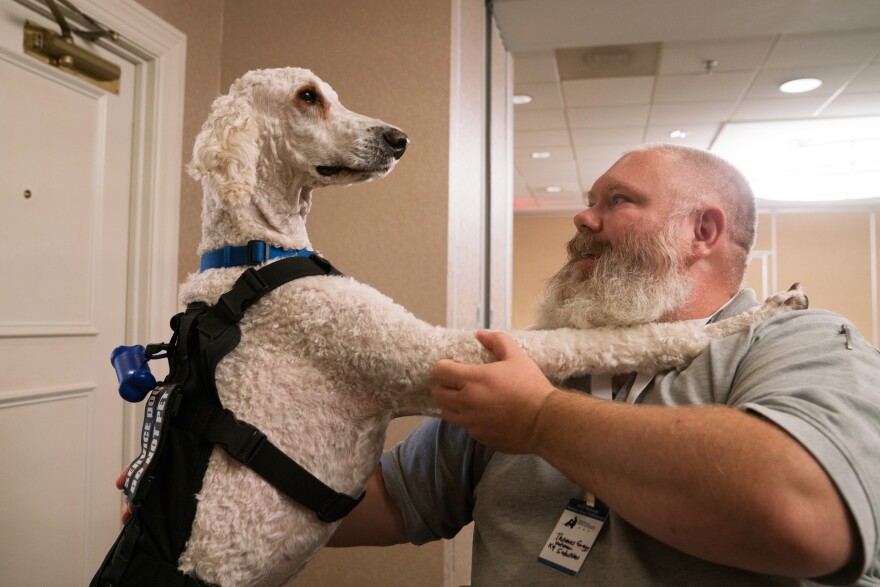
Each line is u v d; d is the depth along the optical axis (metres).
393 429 2.20
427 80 2.30
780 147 5.53
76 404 1.78
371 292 0.98
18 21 1.60
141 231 1.99
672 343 0.87
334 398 0.90
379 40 2.35
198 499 0.80
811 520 0.53
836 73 3.74
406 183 2.29
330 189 2.35
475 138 2.65
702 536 0.58
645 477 0.61
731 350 0.82
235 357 0.88
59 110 1.72
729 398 0.77
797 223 7.91
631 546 0.75
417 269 2.27
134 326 1.96
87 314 1.82
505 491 0.88
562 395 0.73
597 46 3.27
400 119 2.31
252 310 0.91
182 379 0.85
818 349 0.71
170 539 0.79
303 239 1.15
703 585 0.70
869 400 0.61
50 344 1.71
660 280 0.95
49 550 1.69
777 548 0.54
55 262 1.71
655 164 1.01
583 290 1.00
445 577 2.14
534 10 2.77
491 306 2.91
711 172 1.00
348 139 1.15
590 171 6.48
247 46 2.45
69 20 1.75
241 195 0.99
